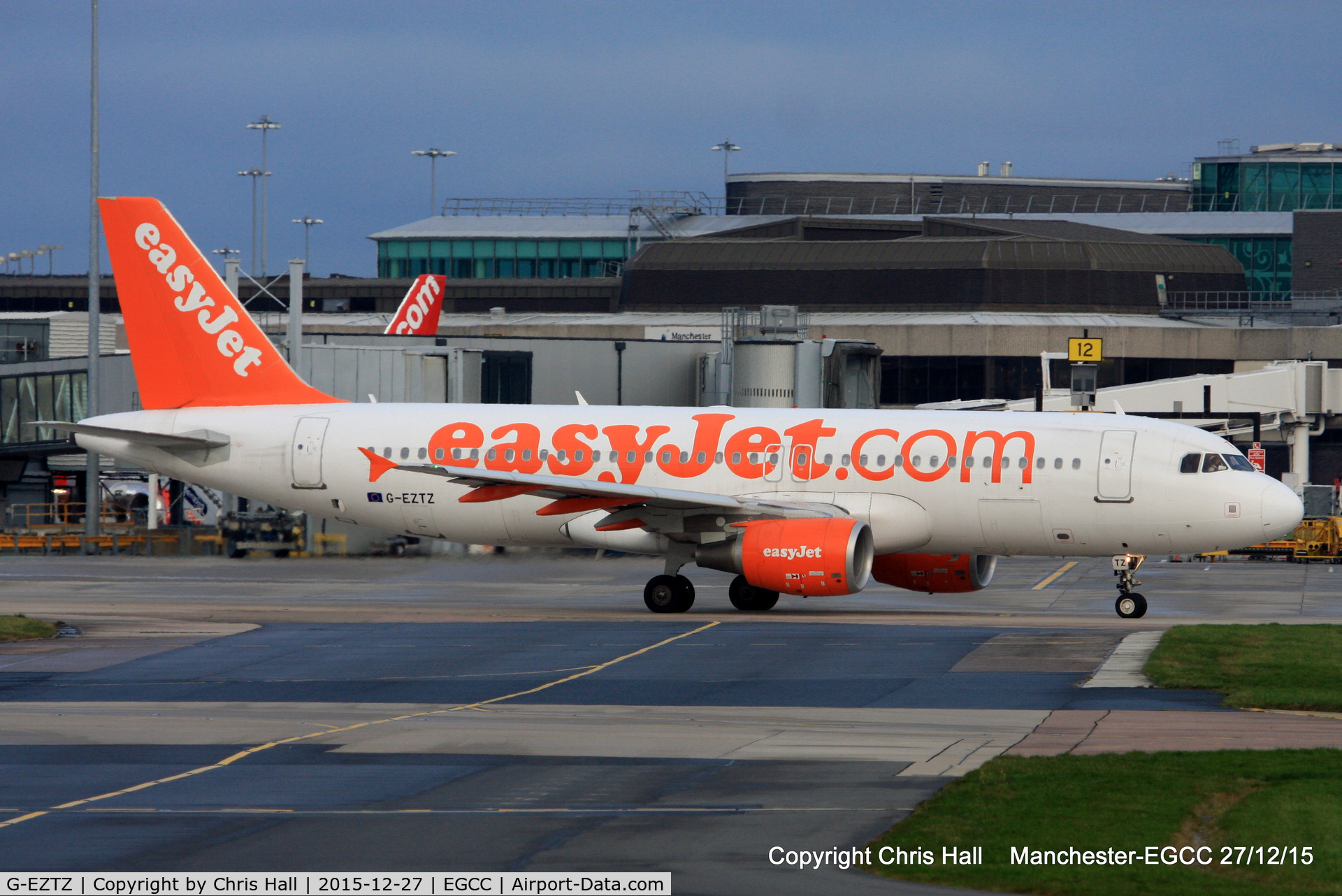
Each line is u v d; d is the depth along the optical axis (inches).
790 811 1148.5
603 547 2743.6
